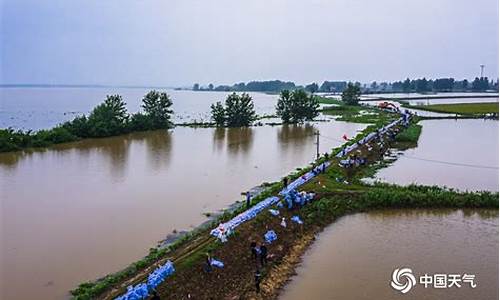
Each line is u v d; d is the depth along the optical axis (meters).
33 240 35.22
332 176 52.34
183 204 44.66
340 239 36.62
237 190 50.00
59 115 159.00
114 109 101.75
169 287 25.83
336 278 29.64
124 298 24.50
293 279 29.53
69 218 40.50
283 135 98.94
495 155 73.81
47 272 29.73
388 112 145.25
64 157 71.31
